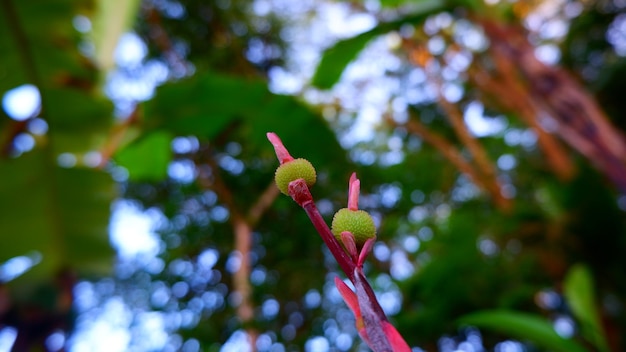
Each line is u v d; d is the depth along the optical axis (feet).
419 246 7.12
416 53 7.12
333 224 0.84
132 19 3.95
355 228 0.82
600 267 6.12
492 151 8.50
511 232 6.64
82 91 3.84
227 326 5.66
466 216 7.00
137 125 3.88
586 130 4.59
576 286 4.01
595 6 8.99
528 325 3.56
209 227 5.78
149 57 6.09
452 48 6.92
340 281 0.84
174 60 5.94
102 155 3.92
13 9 3.52
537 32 7.73
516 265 6.45
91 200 3.98
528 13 7.39
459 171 7.86
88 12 3.73
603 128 4.57
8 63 3.69
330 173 5.18
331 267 6.08
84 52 3.83
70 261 3.98
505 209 6.73
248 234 4.42
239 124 4.82
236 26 6.81
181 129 4.00
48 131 3.86
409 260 7.13
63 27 3.70
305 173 0.84
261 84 3.70
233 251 5.67
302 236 5.73
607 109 8.50
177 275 5.99
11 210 3.84
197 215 5.86
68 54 3.77
